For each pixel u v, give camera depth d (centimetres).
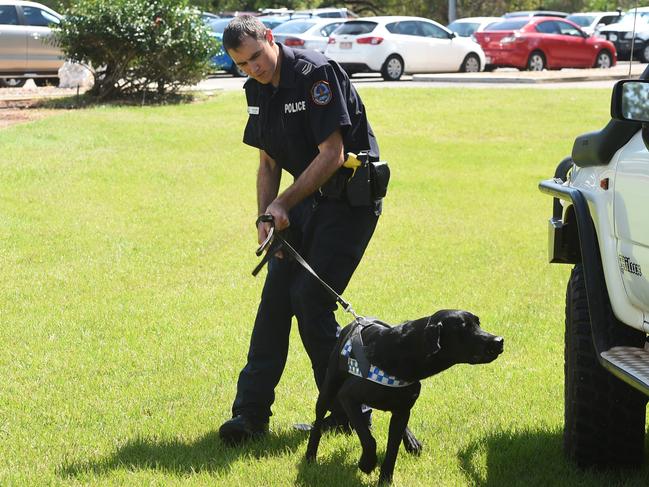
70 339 671
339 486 434
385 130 1794
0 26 2288
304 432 505
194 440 495
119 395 559
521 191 1319
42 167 1302
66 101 2027
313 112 472
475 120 1895
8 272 856
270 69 472
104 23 1988
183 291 808
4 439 491
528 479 444
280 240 474
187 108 1970
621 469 457
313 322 488
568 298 481
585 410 450
